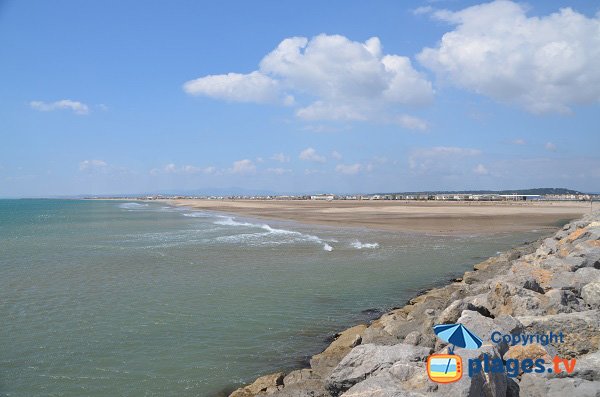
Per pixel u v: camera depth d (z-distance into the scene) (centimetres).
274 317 1352
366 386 650
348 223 4978
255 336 1187
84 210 11081
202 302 1512
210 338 1170
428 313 1169
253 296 1595
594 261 1391
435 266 2214
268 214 7300
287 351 1084
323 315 1376
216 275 1961
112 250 2809
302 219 5819
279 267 2152
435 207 8888
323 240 3272
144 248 2881
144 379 933
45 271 2083
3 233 4222
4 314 1380
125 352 1076
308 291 1673
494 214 6334
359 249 2780
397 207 8988
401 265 2234
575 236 1948
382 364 732
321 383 805
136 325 1274
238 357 1046
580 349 775
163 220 6159
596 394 598
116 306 1465
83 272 2048
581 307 983
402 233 3844
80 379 933
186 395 866
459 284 1584
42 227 5072
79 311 1410
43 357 1046
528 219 5462
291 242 3141
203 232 4050
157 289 1700
